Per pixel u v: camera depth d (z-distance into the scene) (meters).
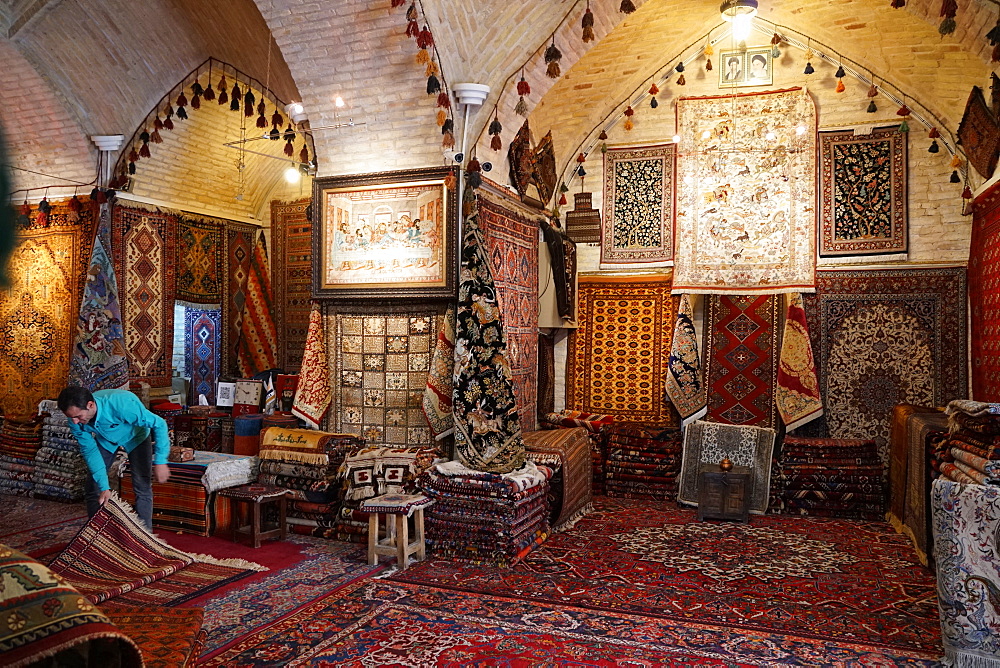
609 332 8.89
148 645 2.75
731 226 8.38
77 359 7.94
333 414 6.98
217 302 9.65
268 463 6.37
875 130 7.96
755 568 5.49
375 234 6.77
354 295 6.83
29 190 8.78
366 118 6.71
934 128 7.73
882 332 7.94
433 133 6.55
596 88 8.59
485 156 6.82
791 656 3.92
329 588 4.89
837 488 7.27
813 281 8.09
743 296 8.38
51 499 7.57
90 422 5.10
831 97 8.07
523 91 6.18
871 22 7.39
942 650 4.00
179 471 6.21
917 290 7.84
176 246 9.06
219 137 9.12
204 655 3.81
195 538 6.08
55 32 7.58
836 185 8.09
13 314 8.91
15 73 7.91
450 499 5.73
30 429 7.94
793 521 7.05
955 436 5.16
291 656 3.83
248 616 4.36
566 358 9.03
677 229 8.55
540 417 8.66
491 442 6.02
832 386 8.06
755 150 8.30
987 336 7.07
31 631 2.11
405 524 5.33
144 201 8.72
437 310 6.61
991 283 6.94
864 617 4.50
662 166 8.65
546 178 8.64
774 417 8.20
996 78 6.07
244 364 9.81
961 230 7.72
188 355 9.58
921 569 5.50
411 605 4.61
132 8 7.34
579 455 7.19
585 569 5.41
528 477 5.84
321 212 7.00
